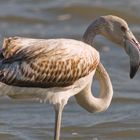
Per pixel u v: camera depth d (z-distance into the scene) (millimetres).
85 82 11883
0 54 11250
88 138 14914
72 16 25719
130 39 12055
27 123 15797
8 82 11180
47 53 11477
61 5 26672
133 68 12039
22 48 11352
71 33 23812
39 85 11477
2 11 26250
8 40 11312
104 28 12055
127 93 18266
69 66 11609
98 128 15508
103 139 14867
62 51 11586
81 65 11688
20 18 25375
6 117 16281
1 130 15250
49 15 25922
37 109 16906
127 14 25578
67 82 11648
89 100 12086
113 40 12133
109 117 16266
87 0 27141
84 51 11758
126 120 16016
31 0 28000
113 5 26547
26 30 24188
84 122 15867
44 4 27203
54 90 11625
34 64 11344
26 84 11352
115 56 21516
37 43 11539
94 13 25766
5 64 11164
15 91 11406
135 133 15219
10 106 17109
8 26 24594
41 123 15781
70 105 17156
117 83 19125
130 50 12031
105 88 12211
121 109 16969
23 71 11250
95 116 16359
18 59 11266
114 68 20484
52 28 24516
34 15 25828
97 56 11938
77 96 12133
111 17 12062
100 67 12180
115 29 12039
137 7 26500
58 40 11711
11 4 27500
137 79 19531
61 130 15367
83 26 24750
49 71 11477
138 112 16688
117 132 15266
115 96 17938
